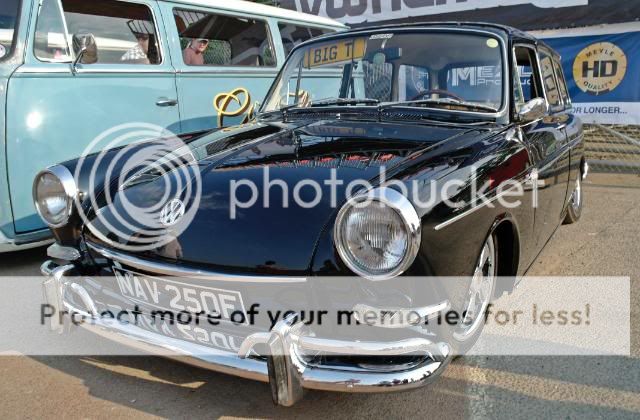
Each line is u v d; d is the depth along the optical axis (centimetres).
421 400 246
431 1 845
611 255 432
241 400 247
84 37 433
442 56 338
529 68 375
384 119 322
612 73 762
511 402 244
